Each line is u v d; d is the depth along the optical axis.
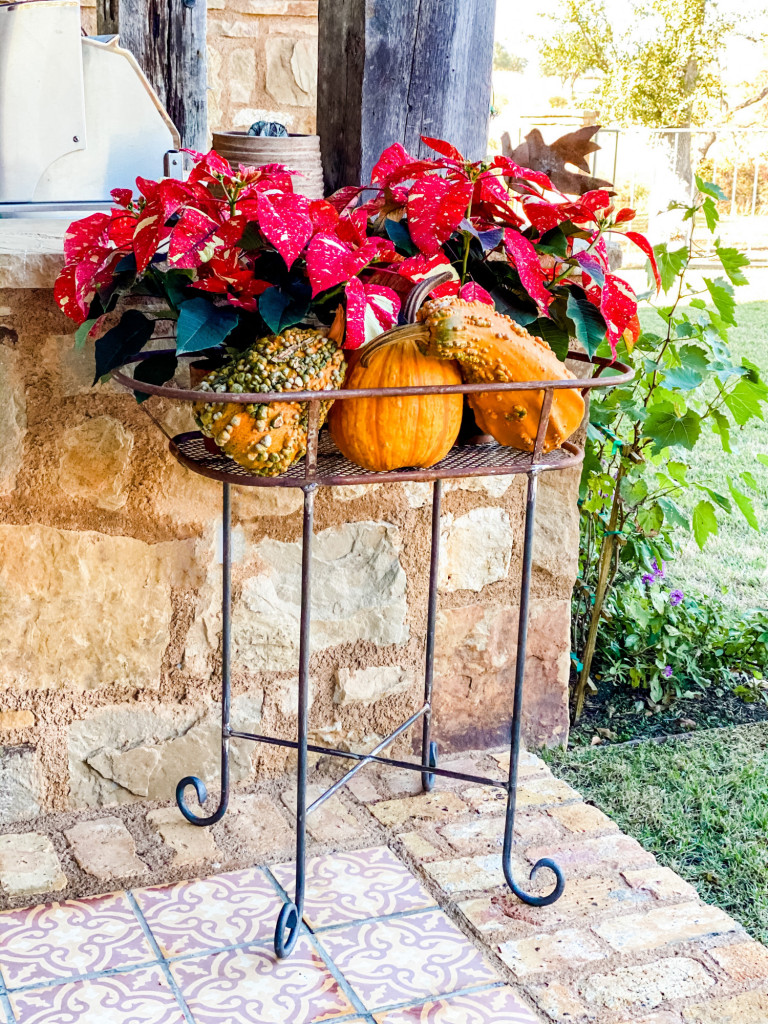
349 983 1.65
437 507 2.07
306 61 5.77
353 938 1.75
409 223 1.62
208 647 2.14
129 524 2.03
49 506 1.97
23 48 1.98
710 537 4.01
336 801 2.16
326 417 1.61
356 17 2.12
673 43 13.06
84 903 1.82
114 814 2.10
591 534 2.85
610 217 1.80
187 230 1.49
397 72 2.16
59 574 2.01
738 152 13.18
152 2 2.86
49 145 2.05
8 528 1.96
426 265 1.62
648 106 13.26
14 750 2.05
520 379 1.55
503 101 13.90
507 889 1.89
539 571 2.37
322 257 1.46
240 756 2.20
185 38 2.91
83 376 1.94
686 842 2.13
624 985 1.66
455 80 2.20
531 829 2.08
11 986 1.61
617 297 1.66
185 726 2.16
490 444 1.82
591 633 2.71
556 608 2.40
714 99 13.62
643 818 2.21
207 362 1.76
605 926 1.80
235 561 2.12
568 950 1.74
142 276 1.62
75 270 1.61
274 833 2.04
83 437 1.96
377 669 2.27
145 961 1.68
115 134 2.10
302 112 5.88
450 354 1.53
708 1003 1.62
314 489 1.53
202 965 1.68
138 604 2.07
